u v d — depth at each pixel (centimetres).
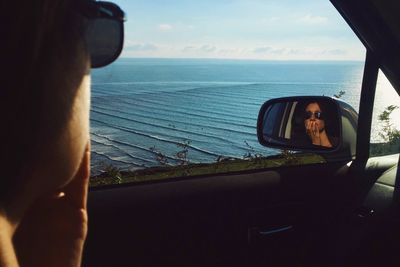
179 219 224
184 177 244
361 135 273
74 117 52
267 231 247
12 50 48
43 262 63
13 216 49
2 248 45
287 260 253
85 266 203
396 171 251
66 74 51
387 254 226
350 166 270
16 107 48
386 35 225
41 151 49
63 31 51
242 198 241
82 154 54
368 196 249
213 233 233
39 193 52
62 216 64
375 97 264
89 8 56
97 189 221
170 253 222
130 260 213
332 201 263
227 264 237
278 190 251
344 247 247
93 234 205
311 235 258
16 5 48
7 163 48
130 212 213
